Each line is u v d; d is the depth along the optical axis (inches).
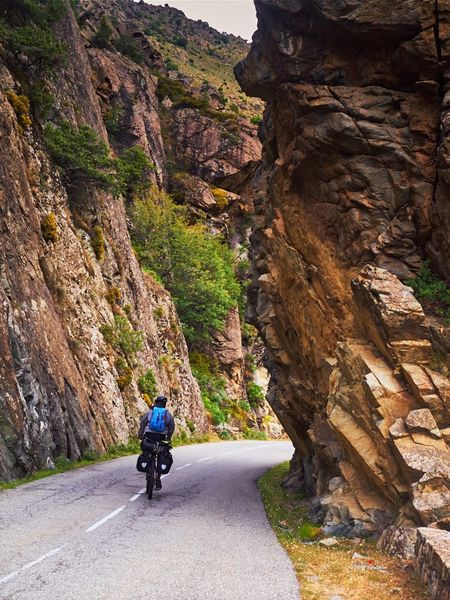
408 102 466.3
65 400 796.6
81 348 973.8
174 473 673.6
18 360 669.3
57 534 305.4
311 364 557.0
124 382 1131.9
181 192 2364.7
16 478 578.9
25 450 612.4
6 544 277.7
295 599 206.7
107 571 234.2
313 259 524.7
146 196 2084.2
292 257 552.7
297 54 506.0
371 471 354.3
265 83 549.6
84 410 858.1
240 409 1968.5
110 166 1206.3
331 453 459.8
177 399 1523.1
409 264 452.1
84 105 1437.0
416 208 454.0
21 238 827.4
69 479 566.6
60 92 1270.9
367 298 404.8
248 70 560.1
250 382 2146.9
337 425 399.2
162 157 2352.4
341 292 488.7
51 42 1037.8
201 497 486.9
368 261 470.9
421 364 372.5
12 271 750.5
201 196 2368.4
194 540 306.2
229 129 2596.0
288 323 617.3
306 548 305.6
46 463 654.5
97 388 986.1
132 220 2011.6
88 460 790.5
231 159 2513.5
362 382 379.6
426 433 327.6
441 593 204.7
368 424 371.2
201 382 1898.4
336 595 217.0
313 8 469.7
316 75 506.9
